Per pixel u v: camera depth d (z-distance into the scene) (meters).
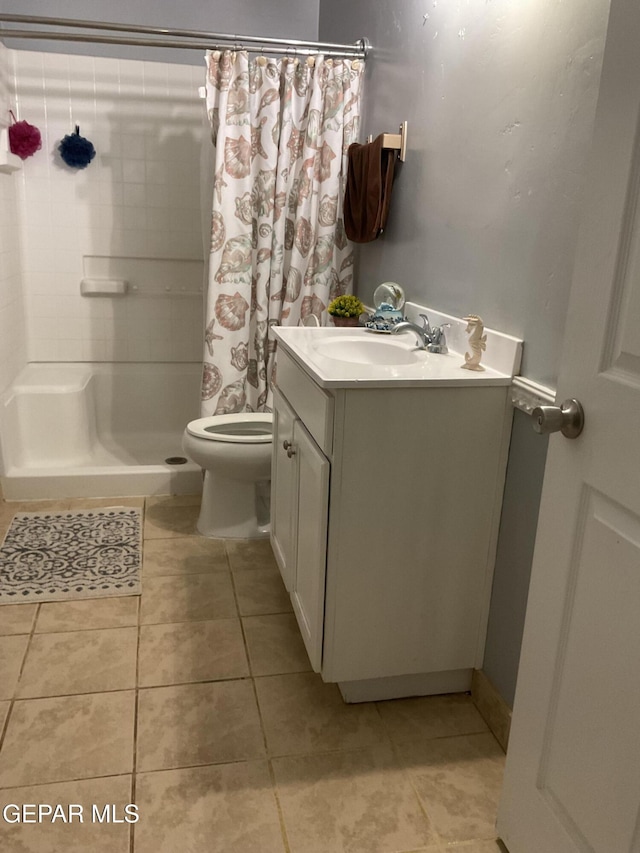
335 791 1.49
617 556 0.99
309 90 2.61
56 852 1.31
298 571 1.86
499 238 1.64
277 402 2.14
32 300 3.41
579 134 1.32
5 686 1.75
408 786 1.51
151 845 1.34
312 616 1.69
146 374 3.54
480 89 1.71
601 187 1.01
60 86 3.21
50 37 2.53
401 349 1.91
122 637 1.98
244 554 2.48
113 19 3.18
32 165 3.27
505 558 1.64
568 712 1.12
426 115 2.05
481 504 1.63
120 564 2.36
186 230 3.48
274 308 2.78
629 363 0.97
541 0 1.43
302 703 1.75
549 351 1.45
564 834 1.12
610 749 1.01
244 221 2.66
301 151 2.66
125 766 1.52
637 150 0.94
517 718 1.28
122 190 3.38
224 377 2.79
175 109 3.34
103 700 1.72
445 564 1.66
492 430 1.59
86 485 2.87
